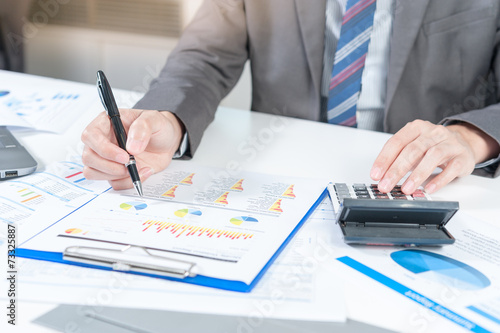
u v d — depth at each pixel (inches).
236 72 43.4
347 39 40.2
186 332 16.8
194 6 94.7
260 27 43.1
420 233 22.9
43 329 16.8
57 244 21.1
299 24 41.5
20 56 93.2
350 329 17.3
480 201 27.5
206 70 39.0
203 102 34.5
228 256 20.6
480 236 23.8
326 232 23.5
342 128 37.9
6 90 41.0
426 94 40.9
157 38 98.7
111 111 27.1
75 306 17.9
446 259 21.8
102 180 27.8
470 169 29.4
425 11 38.5
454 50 39.8
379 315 18.2
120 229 22.3
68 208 24.3
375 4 39.4
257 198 26.1
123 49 100.0
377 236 22.3
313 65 41.4
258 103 46.1
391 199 23.1
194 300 18.3
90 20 99.2
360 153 33.3
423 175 26.0
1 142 30.7
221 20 42.5
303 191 27.2
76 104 39.1
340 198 24.3
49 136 33.9
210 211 24.4
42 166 29.5
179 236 21.9
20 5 91.0
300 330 17.1
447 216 23.0
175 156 31.4
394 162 26.7
